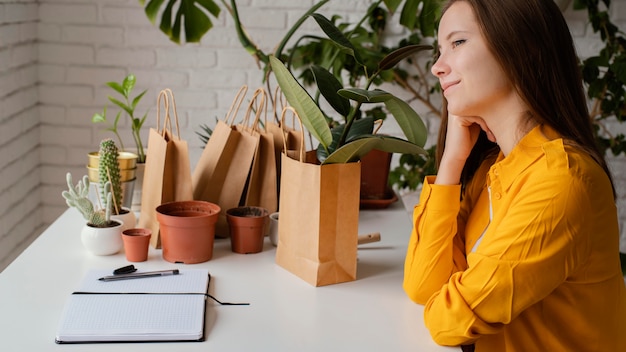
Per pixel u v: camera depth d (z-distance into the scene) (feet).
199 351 4.32
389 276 5.65
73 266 5.61
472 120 4.99
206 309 4.91
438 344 4.53
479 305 4.35
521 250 4.28
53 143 10.71
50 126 10.66
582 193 4.26
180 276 5.33
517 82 4.50
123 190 6.63
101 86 10.57
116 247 5.87
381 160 7.47
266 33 10.53
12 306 4.87
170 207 5.91
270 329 4.64
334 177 5.28
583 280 4.51
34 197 10.55
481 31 4.49
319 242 5.32
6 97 9.18
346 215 5.39
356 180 5.37
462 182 5.65
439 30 4.79
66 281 5.31
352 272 5.50
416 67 10.72
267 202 6.41
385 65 5.72
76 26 10.40
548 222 4.24
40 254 5.84
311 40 10.57
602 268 4.53
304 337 4.54
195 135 10.77
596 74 9.59
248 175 6.36
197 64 10.58
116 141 10.75
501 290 4.30
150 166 6.24
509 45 4.43
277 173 6.59
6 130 9.18
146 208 6.27
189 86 10.64
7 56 9.16
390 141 5.19
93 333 4.40
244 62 10.61
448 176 5.27
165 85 10.61
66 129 10.68
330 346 4.43
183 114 10.71
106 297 4.86
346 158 5.33
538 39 4.45
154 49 10.52
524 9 4.43
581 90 4.72
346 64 10.17
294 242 5.55
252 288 5.29
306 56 10.32
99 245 5.82
